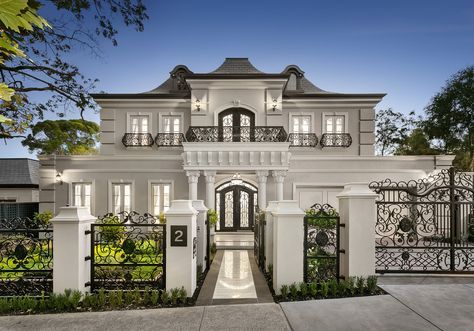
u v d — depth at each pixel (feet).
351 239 18.52
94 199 49.85
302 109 53.31
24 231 18.20
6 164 69.67
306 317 14.67
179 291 17.19
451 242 22.81
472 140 65.51
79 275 17.01
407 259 23.21
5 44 5.99
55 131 61.36
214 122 50.37
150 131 52.85
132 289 18.03
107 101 52.49
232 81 49.85
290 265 18.24
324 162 50.60
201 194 50.67
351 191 18.97
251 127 47.62
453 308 15.56
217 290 20.03
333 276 19.67
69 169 49.93
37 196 70.18
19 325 14.01
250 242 42.93
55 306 15.93
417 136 77.56
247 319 14.55
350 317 14.60
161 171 50.52
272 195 50.37
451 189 23.24
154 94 51.96
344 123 53.01
